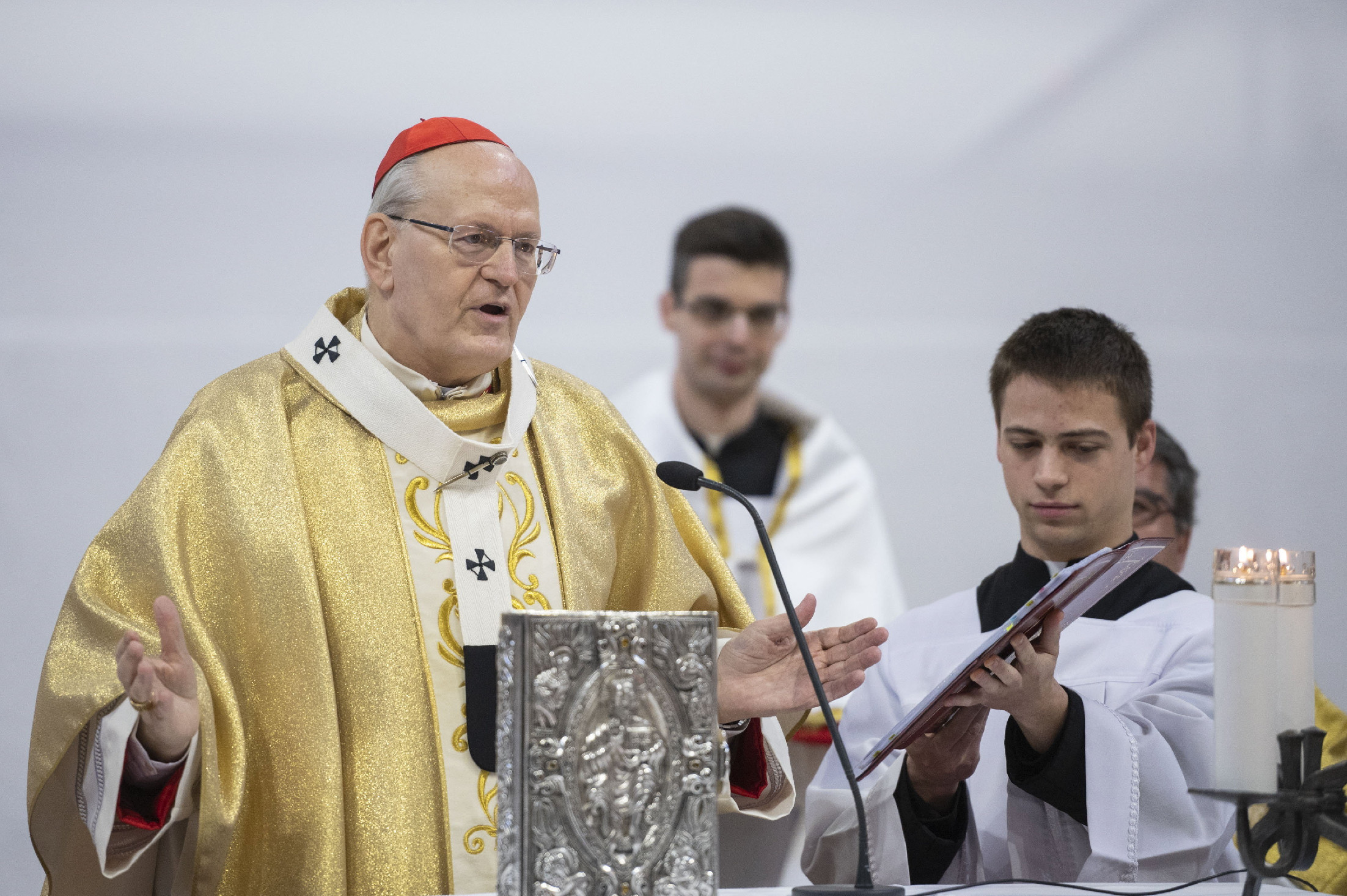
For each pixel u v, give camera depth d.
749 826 7.10
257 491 4.93
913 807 5.76
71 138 7.25
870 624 4.68
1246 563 3.34
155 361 7.25
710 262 7.78
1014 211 8.05
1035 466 6.63
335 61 7.58
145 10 7.36
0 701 6.83
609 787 3.07
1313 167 8.27
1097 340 6.61
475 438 5.53
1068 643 6.46
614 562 5.68
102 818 4.24
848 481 7.79
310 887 4.49
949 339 7.93
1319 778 3.24
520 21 7.78
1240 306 8.14
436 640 5.04
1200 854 5.42
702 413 7.76
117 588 4.80
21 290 7.11
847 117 7.99
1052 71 8.11
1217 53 8.23
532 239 5.29
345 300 5.70
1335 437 8.14
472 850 4.79
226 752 4.48
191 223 7.35
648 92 7.88
